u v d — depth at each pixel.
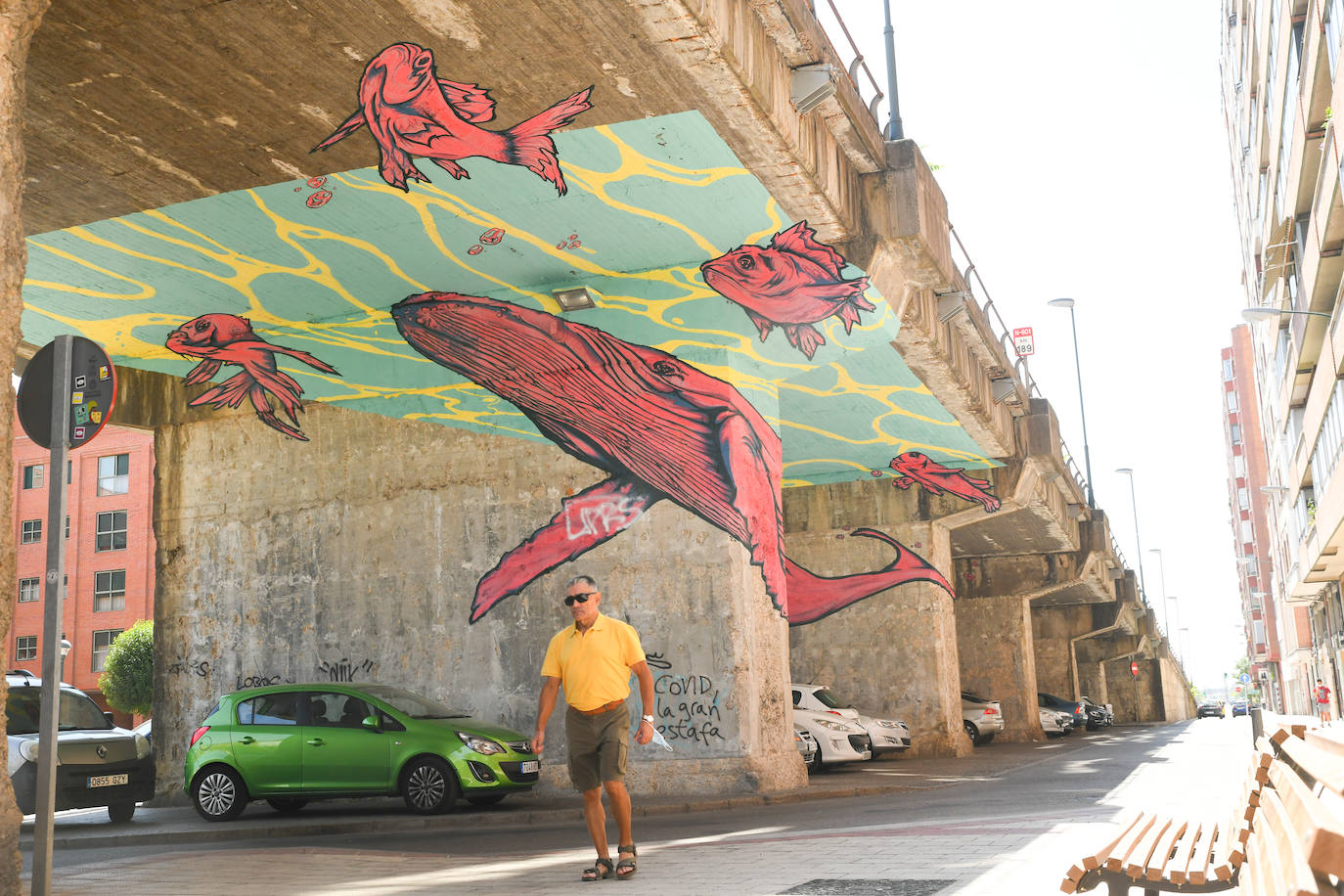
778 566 16.97
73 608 55.75
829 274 14.80
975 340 20.84
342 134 11.39
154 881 8.42
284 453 19.03
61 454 5.36
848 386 20.53
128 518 56.00
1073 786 15.31
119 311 16.02
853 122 13.17
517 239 14.09
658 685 16.05
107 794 15.05
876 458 26.33
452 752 13.99
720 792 15.51
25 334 16.75
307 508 18.70
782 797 14.84
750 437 16.41
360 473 18.47
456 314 16.25
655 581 16.27
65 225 13.34
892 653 26.97
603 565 16.59
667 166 12.24
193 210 13.04
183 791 18.58
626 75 10.41
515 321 16.34
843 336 16.67
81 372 5.43
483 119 11.14
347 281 15.23
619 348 16.34
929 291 17.97
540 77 10.41
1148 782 15.71
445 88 10.57
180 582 19.27
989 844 8.19
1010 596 37.25
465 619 17.42
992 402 23.55
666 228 13.86
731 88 10.68
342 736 14.46
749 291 15.29
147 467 56.19
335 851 10.15
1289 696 76.00
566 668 7.57
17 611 56.28
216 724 15.12
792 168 12.38
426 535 17.88
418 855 9.64
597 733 7.44
